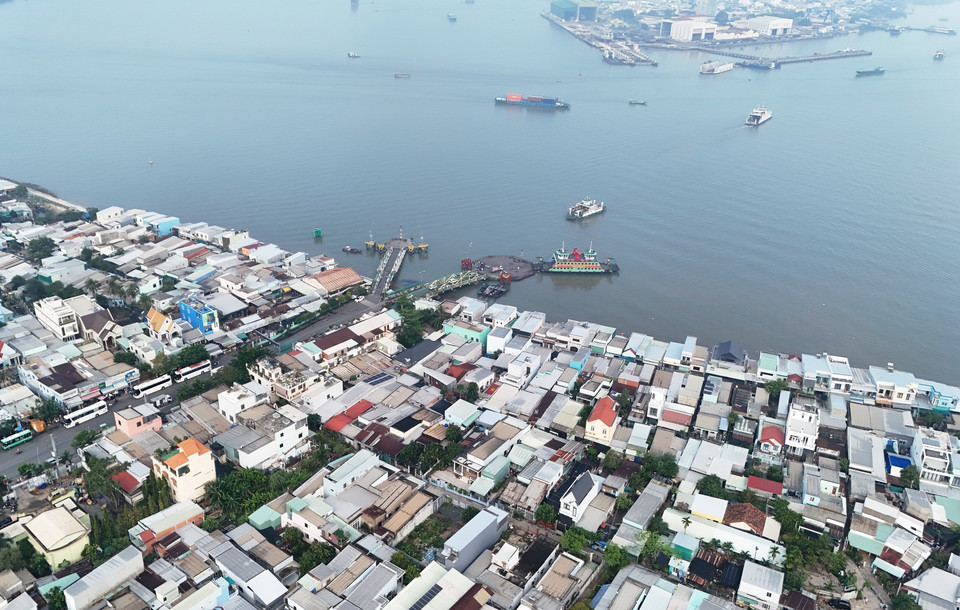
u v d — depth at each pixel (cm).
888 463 17500
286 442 17575
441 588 13075
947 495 16288
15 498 15762
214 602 12900
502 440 17675
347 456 17012
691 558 14375
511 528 15350
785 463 17675
